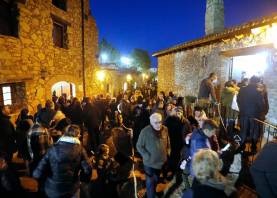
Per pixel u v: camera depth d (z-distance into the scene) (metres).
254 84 4.89
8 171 2.99
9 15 7.41
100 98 8.77
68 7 10.50
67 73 10.50
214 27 10.94
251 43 6.64
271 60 6.00
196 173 1.93
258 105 4.84
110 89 19.62
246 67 7.21
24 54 7.69
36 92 8.33
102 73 14.58
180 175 4.42
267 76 6.20
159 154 3.61
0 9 7.05
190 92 10.27
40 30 8.51
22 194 3.84
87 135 7.41
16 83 7.61
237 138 5.50
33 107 8.14
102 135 6.73
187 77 10.51
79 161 2.96
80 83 11.73
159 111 5.73
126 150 5.25
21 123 4.79
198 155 2.01
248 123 4.97
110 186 4.04
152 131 3.64
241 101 5.06
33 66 8.16
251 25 6.06
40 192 3.05
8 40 6.97
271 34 5.87
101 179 4.06
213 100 6.02
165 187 4.34
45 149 3.82
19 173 4.94
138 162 5.59
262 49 6.20
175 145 4.57
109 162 4.10
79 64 11.63
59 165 2.79
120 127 5.78
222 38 7.61
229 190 1.86
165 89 13.15
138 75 32.41
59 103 7.49
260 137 5.00
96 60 13.48
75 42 11.17
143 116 6.41
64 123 4.94
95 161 4.25
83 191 3.90
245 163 4.52
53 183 2.82
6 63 6.90
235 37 7.02
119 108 7.70
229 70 7.71
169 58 12.49
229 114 6.11
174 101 6.61
